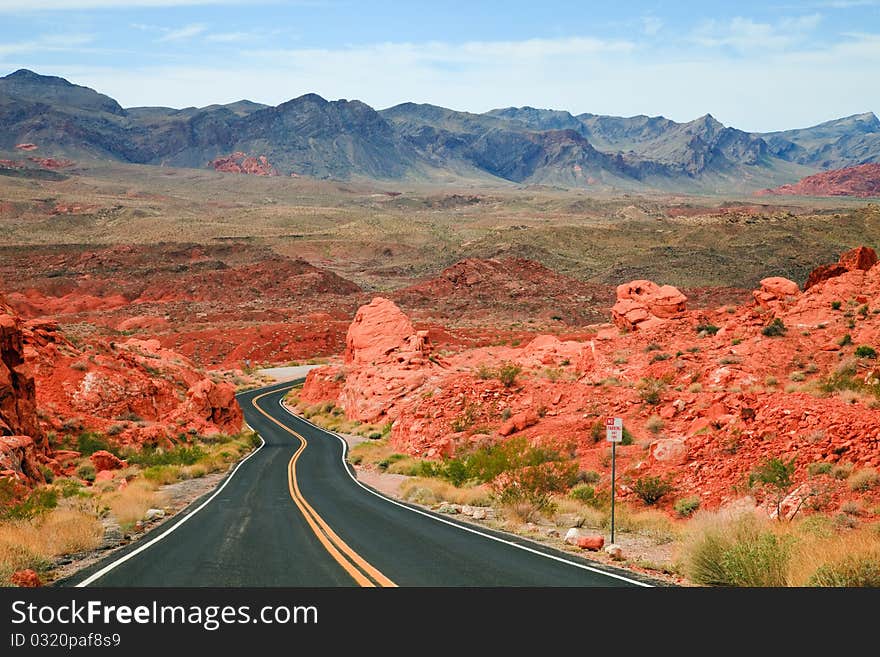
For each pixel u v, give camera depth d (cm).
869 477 1744
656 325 4488
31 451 2694
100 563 1387
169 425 4497
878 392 2447
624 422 2873
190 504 2442
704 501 1995
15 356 3130
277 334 12062
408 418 4091
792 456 1989
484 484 2577
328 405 6725
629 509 2038
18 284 16675
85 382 4262
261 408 7369
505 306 14712
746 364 3325
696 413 2698
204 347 11675
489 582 1220
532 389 3844
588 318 13488
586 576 1269
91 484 3108
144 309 15012
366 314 7062
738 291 13762
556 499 2188
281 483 3075
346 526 1869
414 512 2180
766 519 1656
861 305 3781
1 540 1359
